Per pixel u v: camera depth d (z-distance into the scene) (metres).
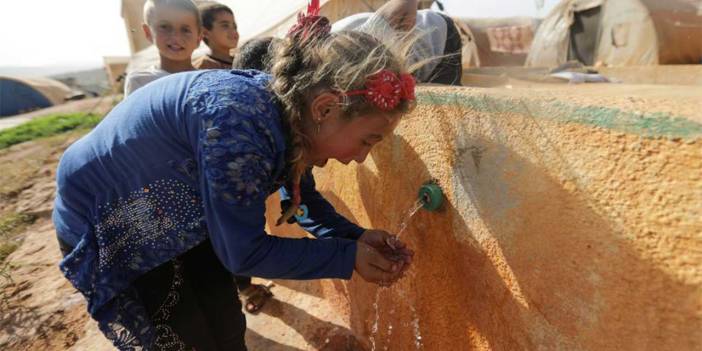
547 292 0.91
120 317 1.11
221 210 0.86
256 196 0.88
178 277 1.21
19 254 3.43
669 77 3.40
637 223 0.71
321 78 0.86
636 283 0.73
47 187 5.29
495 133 0.98
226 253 0.93
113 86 14.93
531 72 3.23
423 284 1.36
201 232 1.05
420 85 1.38
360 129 0.91
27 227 4.06
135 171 1.00
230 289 1.41
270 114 0.90
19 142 9.08
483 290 1.10
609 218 0.76
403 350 1.56
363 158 1.02
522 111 0.90
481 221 1.06
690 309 0.67
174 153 0.96
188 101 0.91
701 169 0.62
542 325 0.94
